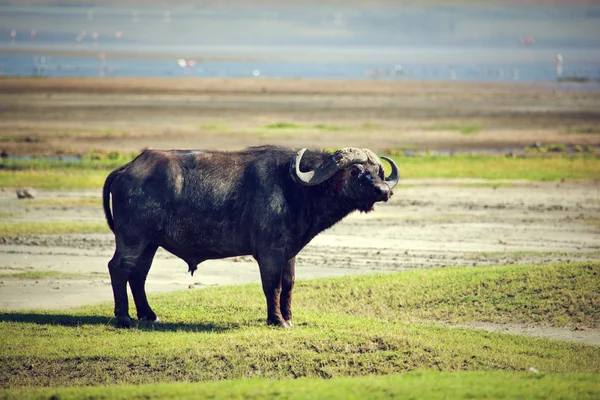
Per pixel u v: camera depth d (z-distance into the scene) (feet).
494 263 257.55
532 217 336.70
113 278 177.88
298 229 179.32
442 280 215.92
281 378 145.18
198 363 149.89
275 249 177.58
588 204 364.79
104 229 307.78
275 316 178.50
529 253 271.90
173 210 177.78
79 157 512.63
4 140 555.69
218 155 181.57
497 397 125.59
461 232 309.22
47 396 131.03
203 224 178.40
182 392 130.00
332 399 124.77
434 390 128.67
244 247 180.45
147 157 180.24
